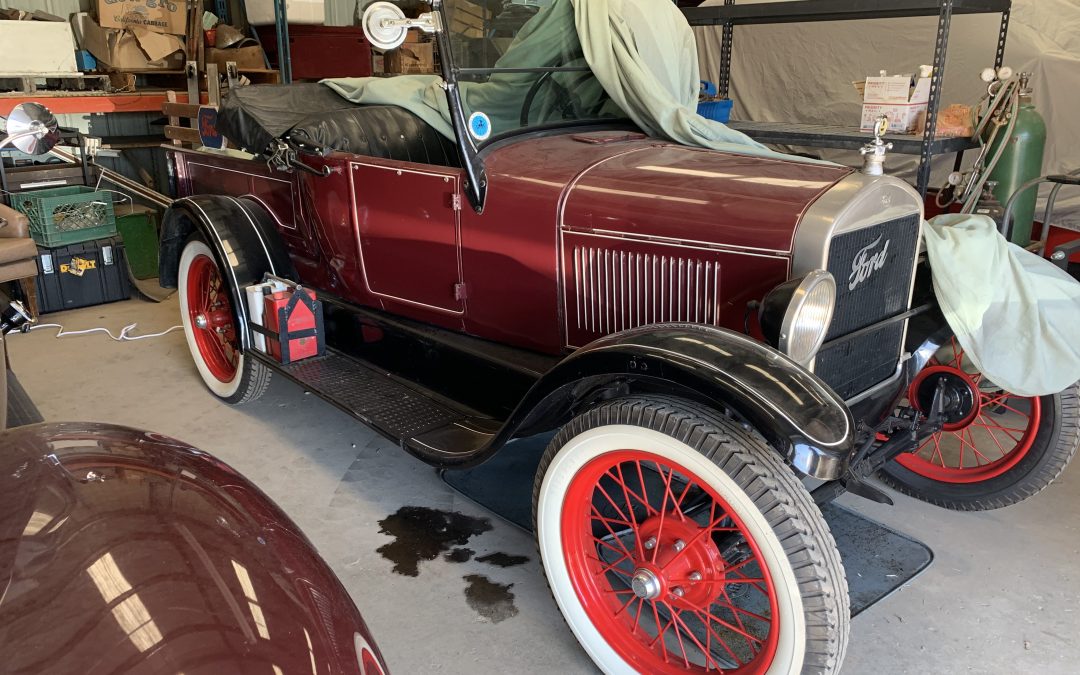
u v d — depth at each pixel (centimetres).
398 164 250
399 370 277
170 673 73
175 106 431
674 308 201
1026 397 251
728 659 190
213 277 335
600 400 189
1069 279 226
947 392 247
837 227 176
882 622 207
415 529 250
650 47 263
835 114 535
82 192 491
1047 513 259
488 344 246
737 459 155
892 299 212
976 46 468
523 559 235
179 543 92
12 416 238
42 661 72
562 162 228
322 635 90
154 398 348
